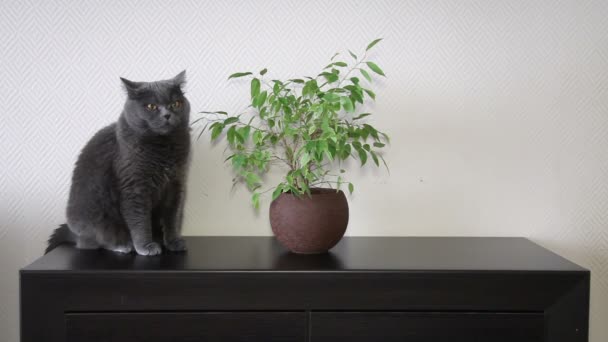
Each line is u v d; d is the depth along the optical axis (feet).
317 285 2.99
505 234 4.15
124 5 3.88
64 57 3.88
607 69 4.03
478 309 3.06
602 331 4.16
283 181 4.05
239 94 3.99
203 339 3.01
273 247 3.67
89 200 3.32
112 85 3.93
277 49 3.97
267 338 3.03
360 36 3.99
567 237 4.15
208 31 3.94
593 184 4.11
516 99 4.05
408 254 3.47
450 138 4.08
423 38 4.00
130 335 2.97
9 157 3.92
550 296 3.03
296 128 3.37
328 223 3.32
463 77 4.03
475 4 3.99
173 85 3.24
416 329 3.06
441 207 4.13
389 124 4.05
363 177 4.09
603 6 4.00
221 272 2.95
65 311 2.93
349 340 3.05
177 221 3.58
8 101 3.88
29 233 3.98
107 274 2.90
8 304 3.99
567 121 4.07
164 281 2.93
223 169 4.05
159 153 3.27
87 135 3.95
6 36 3.84
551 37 4.01
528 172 4.11
